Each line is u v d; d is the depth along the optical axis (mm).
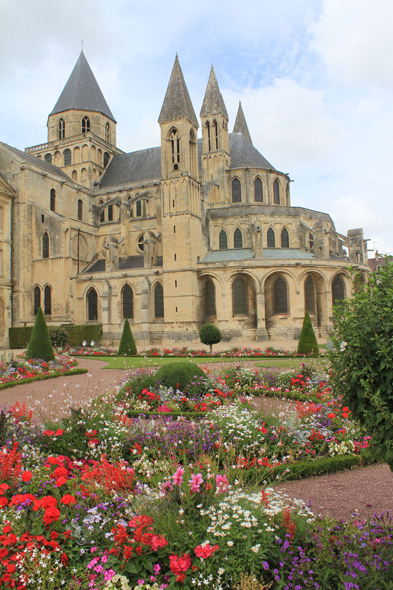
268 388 21234
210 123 72625
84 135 81250
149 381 19281
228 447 11336
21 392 23297
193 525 6797
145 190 73375
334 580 6141
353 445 12555
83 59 89750
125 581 5867
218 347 49094
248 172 71688
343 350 7387
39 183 68250
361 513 9062
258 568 6234
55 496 7984
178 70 60406
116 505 7824
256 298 55125
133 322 60938
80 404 14180
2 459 8609
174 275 57438
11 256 66062
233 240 66000
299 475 11203
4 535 6289
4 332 63125
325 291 56531
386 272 7336
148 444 11703
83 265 69062
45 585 5984
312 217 69500
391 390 6797
